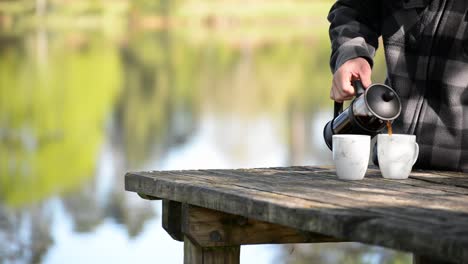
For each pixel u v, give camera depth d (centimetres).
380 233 152
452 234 144
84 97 2370
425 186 203
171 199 208
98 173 1185
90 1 4834
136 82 2800
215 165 1278
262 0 4703
